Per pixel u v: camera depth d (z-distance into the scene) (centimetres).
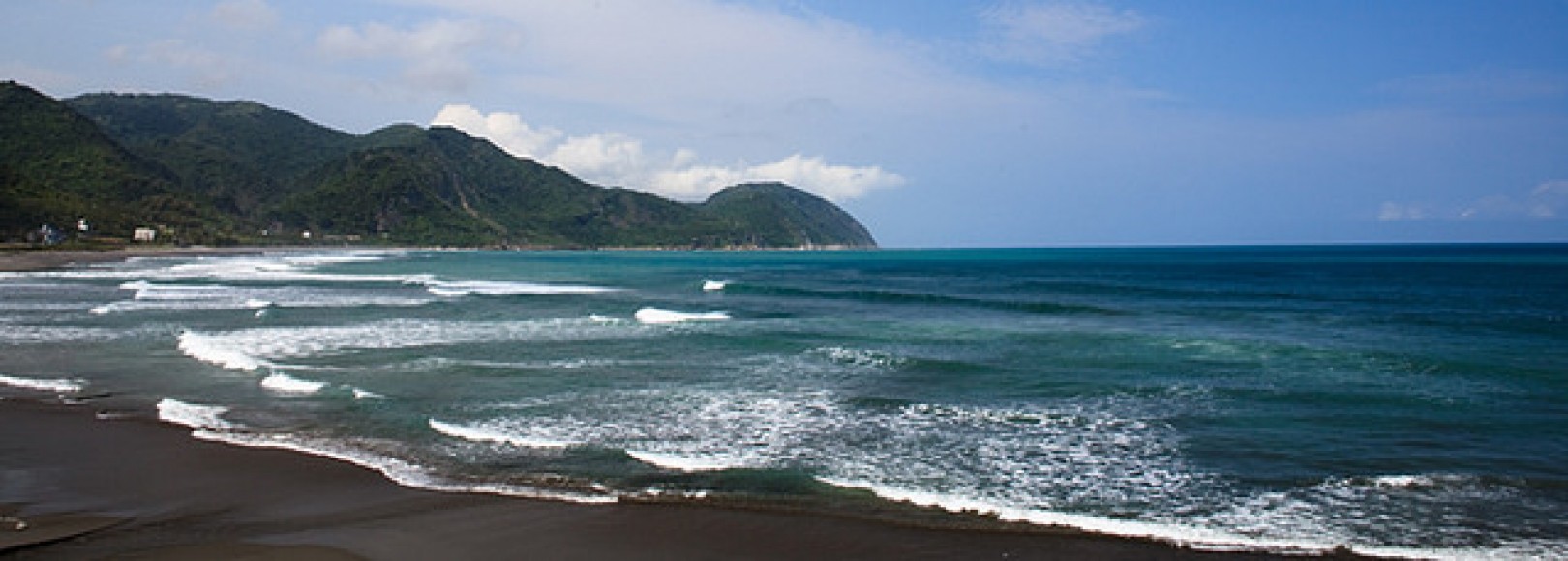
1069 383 1586
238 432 1155
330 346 2045
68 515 820
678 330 2469
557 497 886
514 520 814
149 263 6781
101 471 969
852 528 802
